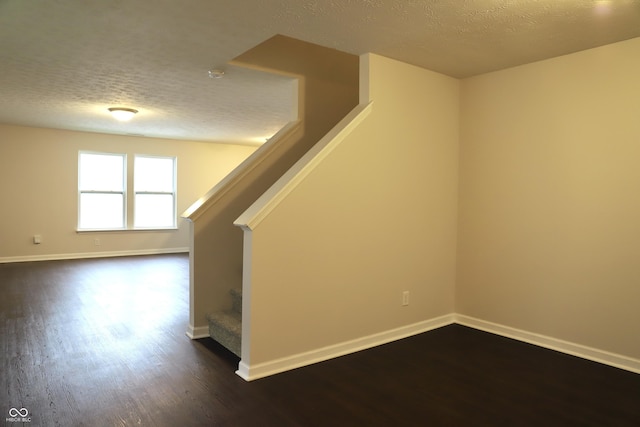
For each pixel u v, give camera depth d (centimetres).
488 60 333
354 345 321
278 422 219
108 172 802
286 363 284
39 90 454
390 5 238
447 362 299
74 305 448
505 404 240
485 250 372
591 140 305
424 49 310
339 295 311
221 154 912
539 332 336
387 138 335
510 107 352
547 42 292
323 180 297
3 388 254
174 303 464
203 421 220
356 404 238
